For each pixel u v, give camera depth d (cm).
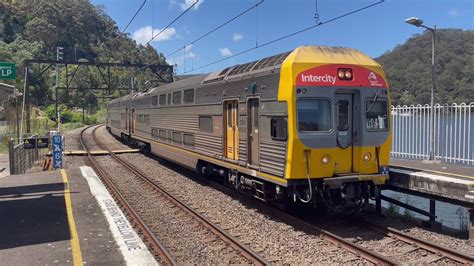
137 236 750
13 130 3347
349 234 859
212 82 1288
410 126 1567
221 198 1190
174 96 1664
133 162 2027
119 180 1517
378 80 943
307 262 693
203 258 715
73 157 2270
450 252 706
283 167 894
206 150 1334
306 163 880
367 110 929
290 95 867
